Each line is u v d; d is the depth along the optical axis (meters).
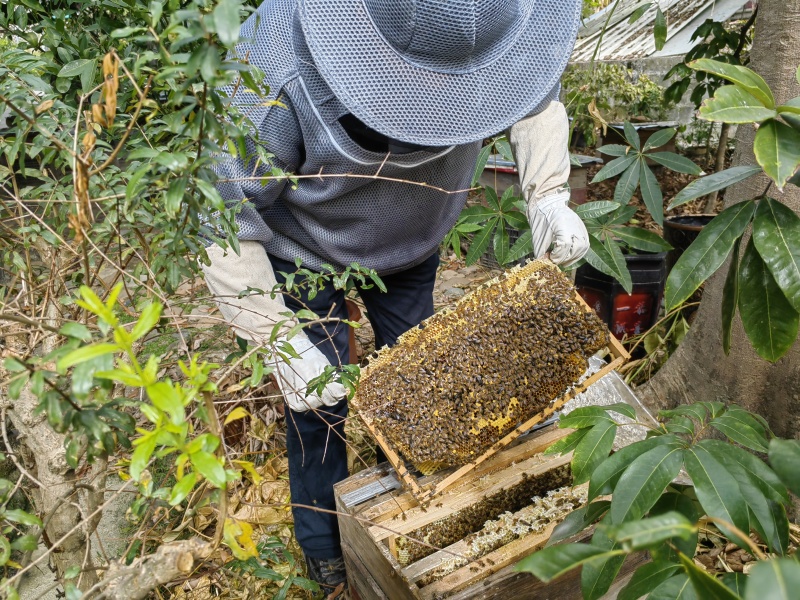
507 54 1.29
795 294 1.12
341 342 1.87
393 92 1.24
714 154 5.44
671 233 3.07
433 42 1.20
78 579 1.34
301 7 1.23
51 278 1.18
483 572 1.29
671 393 2.35
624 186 2.59
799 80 1.03
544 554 0.64
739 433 1.12
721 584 0.61
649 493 0.97
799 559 0.72
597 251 2.44
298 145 1.50
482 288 1.55
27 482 1.57
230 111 1.01
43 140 1.07
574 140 6.04
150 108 1.24
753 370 2.00
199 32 0.70
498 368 1.44
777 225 1.17
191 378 0.71
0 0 1.38
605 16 4.71
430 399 1.42
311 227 1.67
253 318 1.54
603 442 1.18
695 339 2.23
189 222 1.05
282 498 2.18
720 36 3.16
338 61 1.22
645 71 5.80
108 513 2.13
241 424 2.38
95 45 1.38
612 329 2.94
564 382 1.47
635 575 0.97
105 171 1.10
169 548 0.77
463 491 1.47
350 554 1.59
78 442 0.84
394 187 1.60
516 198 2.64
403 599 1.34
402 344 1.52
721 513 0.92
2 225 1.19
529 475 1.51
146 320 0.68
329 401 1.52
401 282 2.02
